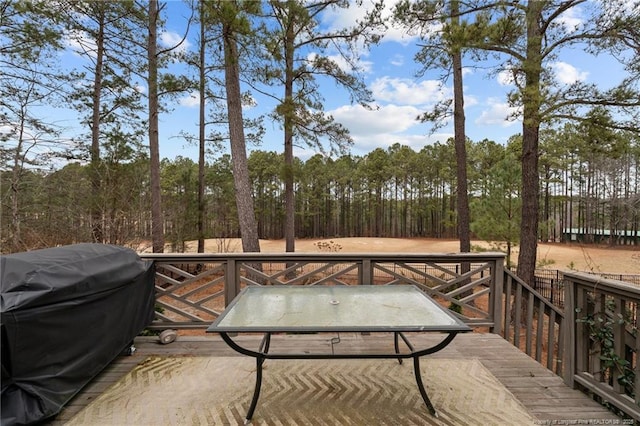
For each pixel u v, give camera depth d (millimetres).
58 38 6742
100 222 6754
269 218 32062
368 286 2557
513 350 2717
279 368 2410
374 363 2479
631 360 1819
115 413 1863
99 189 6953
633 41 5121
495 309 3188
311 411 1894
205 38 9297
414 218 30938
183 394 2072
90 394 2062
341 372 2348
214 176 11852
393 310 1965
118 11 7855
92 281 2033
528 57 5352
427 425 1764
